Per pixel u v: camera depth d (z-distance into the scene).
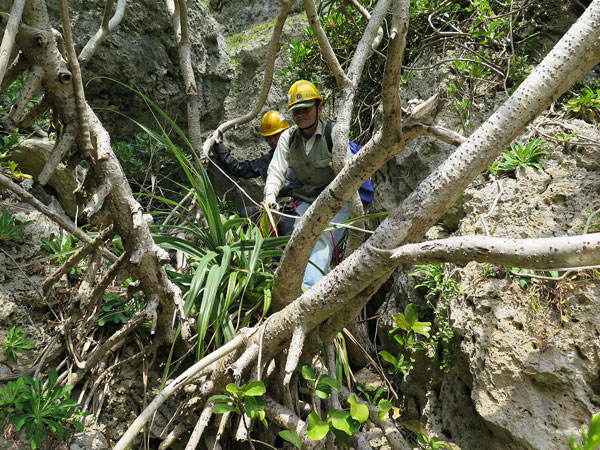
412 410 2.46
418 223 1.42
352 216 2.48
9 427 1.90
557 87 1.23
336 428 1.69
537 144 2.35
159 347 2.41
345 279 1.56
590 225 1.97
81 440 2.05
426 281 2.48
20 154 2.85
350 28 3.29
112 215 1.79
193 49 3.96
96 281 2.55
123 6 2.26
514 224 2.16
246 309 2.37
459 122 2.81
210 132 4.29
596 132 2.31
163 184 3.91
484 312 2.02
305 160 2.77
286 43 4.32
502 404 1.82
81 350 2.28
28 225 2.50
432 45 3.27
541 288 1.91
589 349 1.73
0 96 2.90
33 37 1.45
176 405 2.30
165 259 1.85
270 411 1.98
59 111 1.60
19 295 2.32
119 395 2.25
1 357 2.09
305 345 1.95
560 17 3.07
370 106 3.37
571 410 1.71
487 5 2.88
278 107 4.24
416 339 2.41
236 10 4.98
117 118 3.77
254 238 2.50
